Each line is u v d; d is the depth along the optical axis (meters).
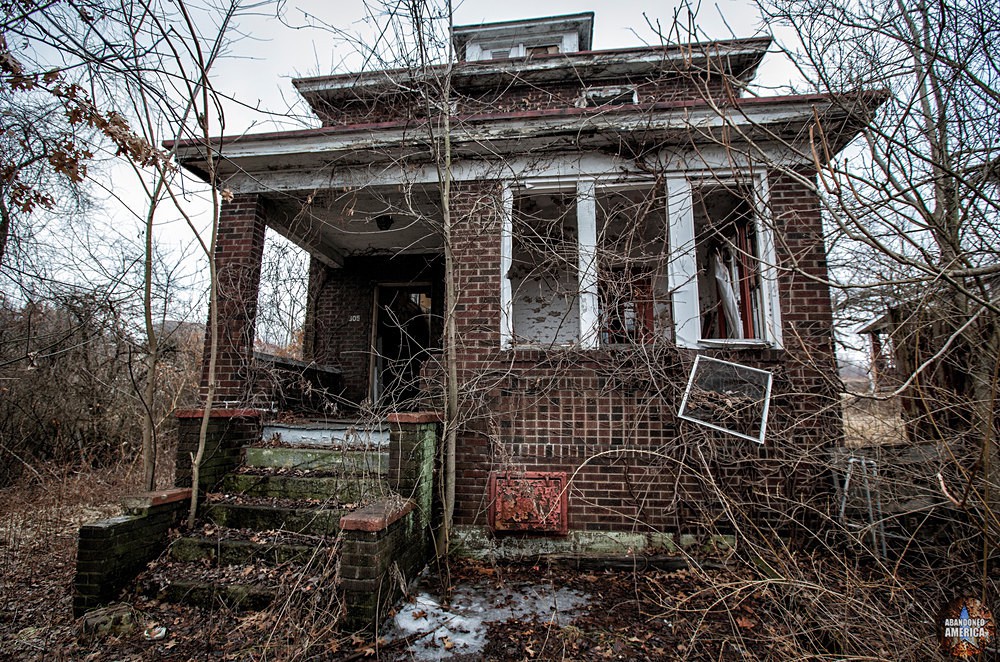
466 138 5.32
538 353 5.17
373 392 9.06
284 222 7.02
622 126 5.16
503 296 5.44
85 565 3.72
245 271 5.78
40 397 8.94
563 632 3.42
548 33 10.46
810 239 5.02
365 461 4.74
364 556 3.39
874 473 4.14
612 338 6.45
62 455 8.73
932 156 4.18
